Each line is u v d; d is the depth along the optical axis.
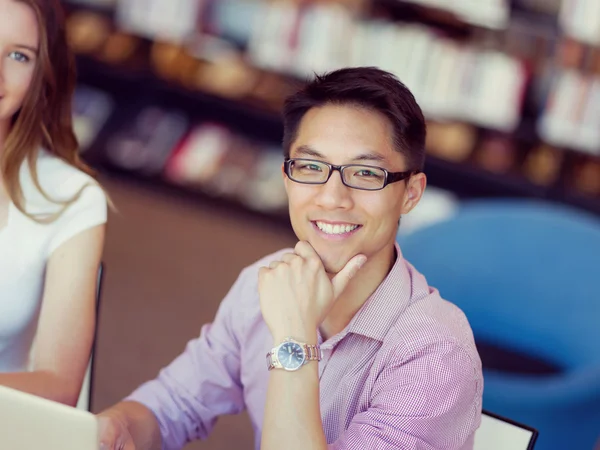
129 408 1.57
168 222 4.47
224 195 4.71
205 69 4.75
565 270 2.52
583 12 4.00
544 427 2.24
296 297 1.36
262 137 4.88
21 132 1.78
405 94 1.39
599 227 2.53
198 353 1.65
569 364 2.50
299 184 1.40
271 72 4.64
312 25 4.38
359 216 1.38
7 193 1.81
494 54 4.14
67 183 1.86
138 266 3.94
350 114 1.36
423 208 4.38
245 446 2.83
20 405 1.04
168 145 4.86
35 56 1.72
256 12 4.55
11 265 1.79
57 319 1.74
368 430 1.32
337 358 1.45
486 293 2.58
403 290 1.43
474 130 4.34
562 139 4.16
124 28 4.80
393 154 1.37
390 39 4.23
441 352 1.35
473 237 2.58
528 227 2.56
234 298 1.64
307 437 1.27
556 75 4.10
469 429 1.38
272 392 1.30
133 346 3.31
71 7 4.93
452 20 4.15
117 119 4.95
